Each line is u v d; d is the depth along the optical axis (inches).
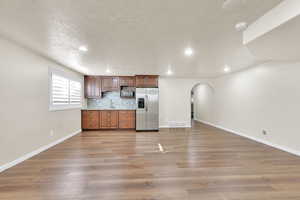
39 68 141.4
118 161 123.5
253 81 187.8
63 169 109.0
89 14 74.0
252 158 129.6
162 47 120.1
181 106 281.0
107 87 254.4
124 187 87.2
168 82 279.4
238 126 217.6
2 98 104.5
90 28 88.4
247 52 132.6
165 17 77.2
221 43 112.0
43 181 93.1
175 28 89.0
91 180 94.6
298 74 134.6
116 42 109.9
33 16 75.5
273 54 107.9
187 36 100.1
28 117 128.3
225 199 77.1
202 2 65.0
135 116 254.4
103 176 99.5
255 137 186.4
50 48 122.3
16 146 116.4
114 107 269.7
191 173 103.8
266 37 79.1
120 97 269.4
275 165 115.8
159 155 136.7
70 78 204.4
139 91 245.3
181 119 280.8
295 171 106.3
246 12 72.6
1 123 104.0
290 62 141.4
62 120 184.1
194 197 78.7
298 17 59.4
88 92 252.1
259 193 81.9
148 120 245.9
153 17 77.0
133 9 70.0
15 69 114.6
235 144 170.4
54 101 168.1
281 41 84.5
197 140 187.6
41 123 144.8
